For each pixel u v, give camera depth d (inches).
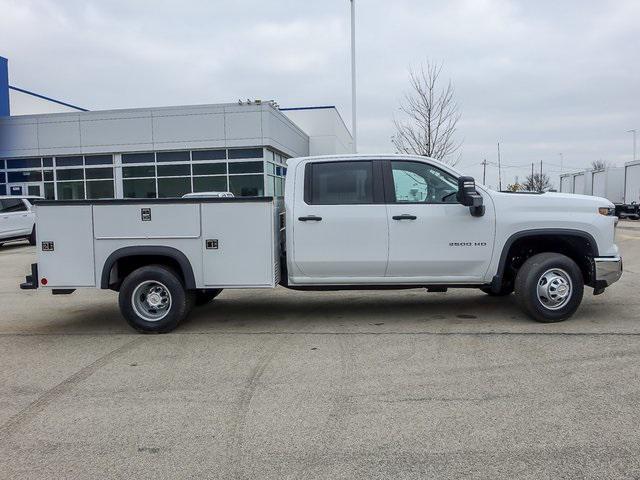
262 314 296.5
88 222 253.6
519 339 230.5
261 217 250.5
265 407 166.4
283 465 131.9
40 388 188.2
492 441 140.5
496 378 185.2
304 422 155.0
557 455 132.4
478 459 131.7
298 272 259.1
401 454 135.3
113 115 968.3
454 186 257.1
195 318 290.8
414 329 253.6
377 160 257.9
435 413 158.4
